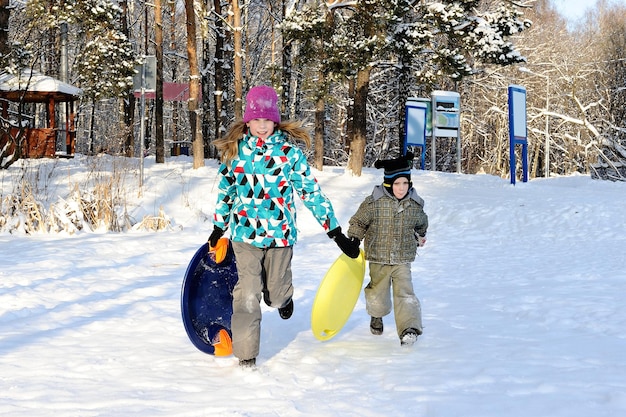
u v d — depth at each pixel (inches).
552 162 2014.0
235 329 160.1
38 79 927.7
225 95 1058.1
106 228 499.8
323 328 185.0
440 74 948.6
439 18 890.7
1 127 770.2
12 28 1065.5
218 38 1010.1
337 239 163.8
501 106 1651.1
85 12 995.9
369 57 799.7
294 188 167.5
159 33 951.6
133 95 1143.6
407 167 190.4
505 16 943.7
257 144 163.2
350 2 798.5
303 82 890.1
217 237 167.9
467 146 1809.8
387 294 195.8
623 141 1550.2
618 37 1800.0
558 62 1753.2
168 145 1947.6
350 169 824.3
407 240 190.2
